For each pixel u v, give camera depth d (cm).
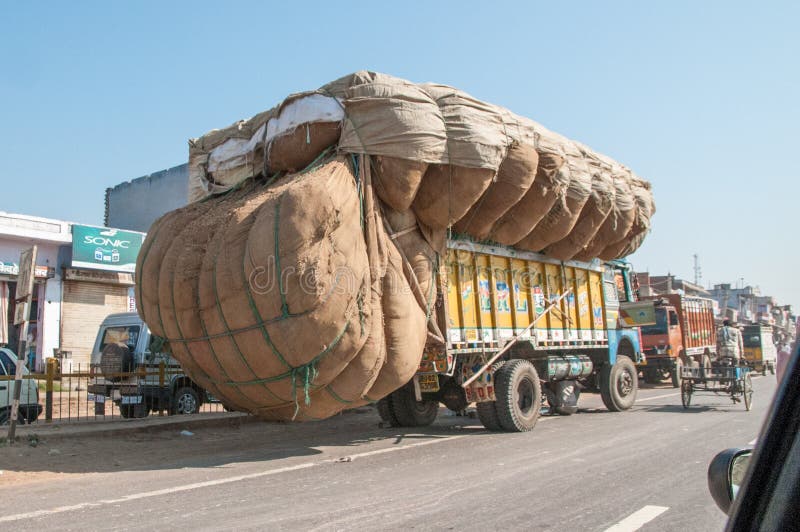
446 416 1377
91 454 862
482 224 977
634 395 1441
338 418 1342
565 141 1073
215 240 767
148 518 525
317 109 829
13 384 1105
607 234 1246
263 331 710
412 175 815
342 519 521
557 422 1193
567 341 1249
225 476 703
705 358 2631
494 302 1069
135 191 3028
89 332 2128
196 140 1048
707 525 508
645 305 1495
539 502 577
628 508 557
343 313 714
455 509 552
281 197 721
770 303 8856
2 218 1917
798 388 139
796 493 132
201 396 1364
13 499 599
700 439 948
